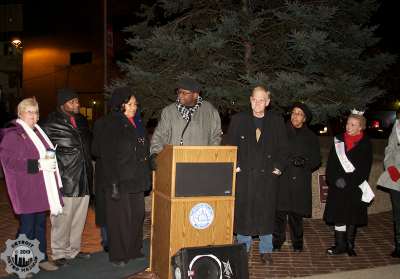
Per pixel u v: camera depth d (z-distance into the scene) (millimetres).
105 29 13070
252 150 5371
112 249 5328
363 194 5973
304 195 6062
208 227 4820
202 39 8633
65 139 5281
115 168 5152
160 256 4992
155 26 10109
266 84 8438
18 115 5051
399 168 6133
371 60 9656
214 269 4328
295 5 8438
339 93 9016
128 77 9727
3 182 11422
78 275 5152
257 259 5992
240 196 5359
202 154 4703
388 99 13336
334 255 6254
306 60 8789
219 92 8852
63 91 5340
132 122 5383
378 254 6367
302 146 6023
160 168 5004
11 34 31797
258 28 9242
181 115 5281
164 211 4867
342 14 9539
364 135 6055
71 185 5277
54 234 5422
